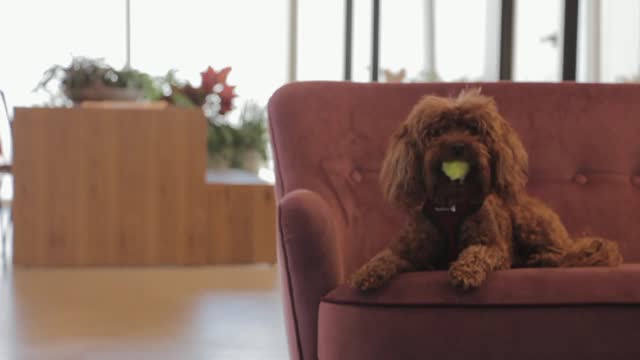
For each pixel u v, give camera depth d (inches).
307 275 74.4
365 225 95.7
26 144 186.9
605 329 70.5
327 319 72.8
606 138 100.9
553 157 100.0
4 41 321.4
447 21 249.9
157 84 238.1
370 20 299.6
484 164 74.8
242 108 278.2
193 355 115.3
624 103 102.0
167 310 144.2
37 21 323.9
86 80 204.1
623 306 70.6
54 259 188.4
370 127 97.7
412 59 275.0
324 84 98.3
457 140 74.2
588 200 99.9
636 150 101.3
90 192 188.5
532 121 100.3
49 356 114.2
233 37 334.3
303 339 75.9
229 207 192.7
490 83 101.6
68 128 187.3
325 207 77.2
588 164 100.9
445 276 70.9
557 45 170.2
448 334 70.0
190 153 190.9
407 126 78.9
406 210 79.7
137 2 330.0
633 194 100.6
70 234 188.5
